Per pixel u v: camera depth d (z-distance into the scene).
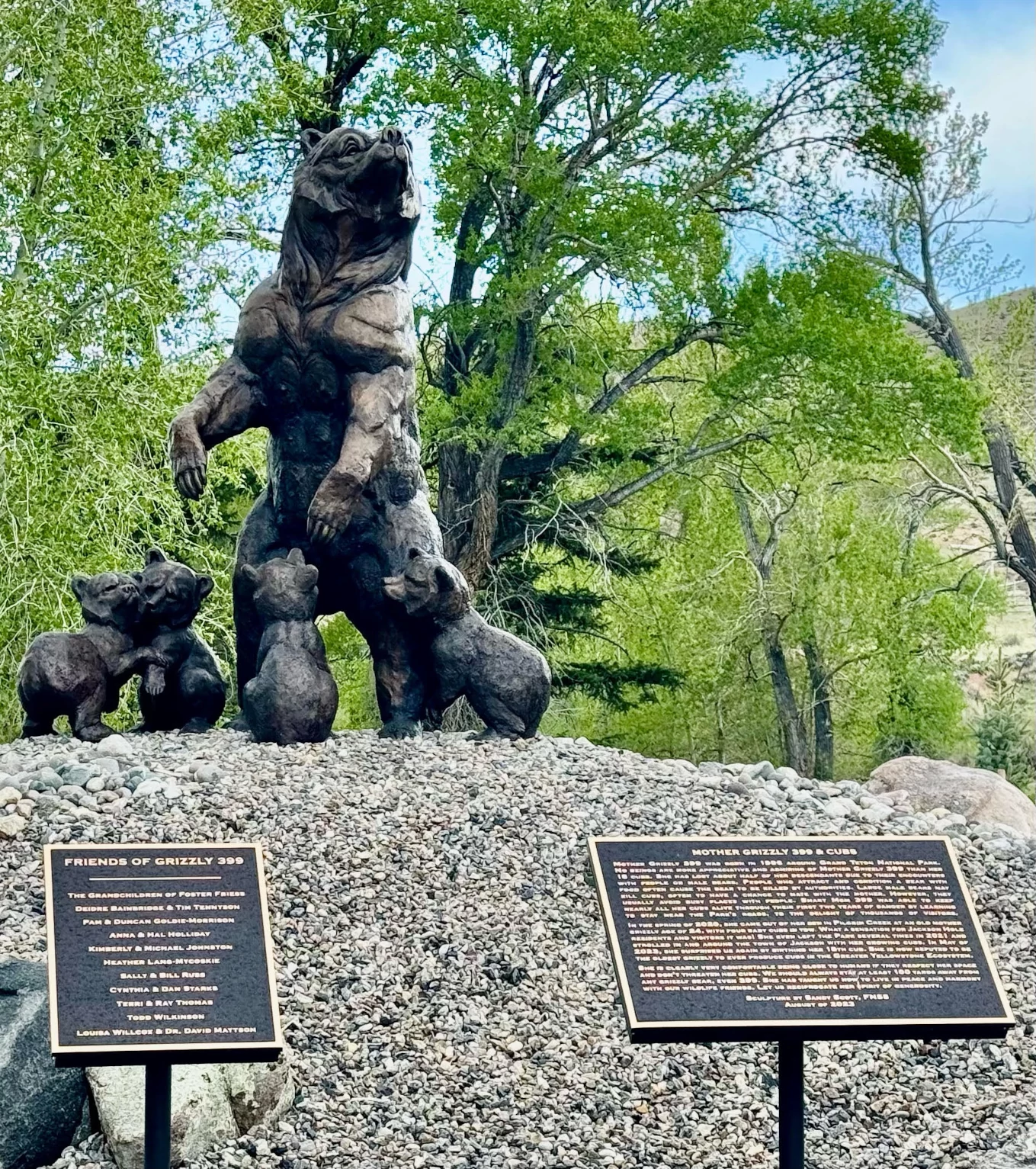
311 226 9.21
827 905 5.49
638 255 21.00
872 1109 6.70
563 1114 6.46
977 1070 6.99
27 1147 5.91
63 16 17.39
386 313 9.25
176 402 17.08
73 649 9.30
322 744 9.20
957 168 27.45
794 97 22.89
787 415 23.44
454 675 9.58
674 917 5.42
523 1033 6.89
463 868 7.86
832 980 5.32
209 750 9.04
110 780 8.32
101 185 17.00
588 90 21.78
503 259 21.80
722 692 27.55
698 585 26.84
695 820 8.56
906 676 27.42
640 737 29.52
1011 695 28.98
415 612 9.41
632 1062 6.79
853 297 21.64
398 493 9.62
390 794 8.45
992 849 8.80
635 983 5.26
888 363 20.59
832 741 28.45
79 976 4.94
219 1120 6.14
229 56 18.81
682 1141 6.37
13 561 15.88
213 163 18.73
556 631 24.56
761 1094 6.72
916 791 10.41
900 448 21.72
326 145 9.18
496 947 7.36
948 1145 6.44
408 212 9.32
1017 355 27.77
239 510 21.98
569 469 23.34
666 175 22.03
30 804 8.06
